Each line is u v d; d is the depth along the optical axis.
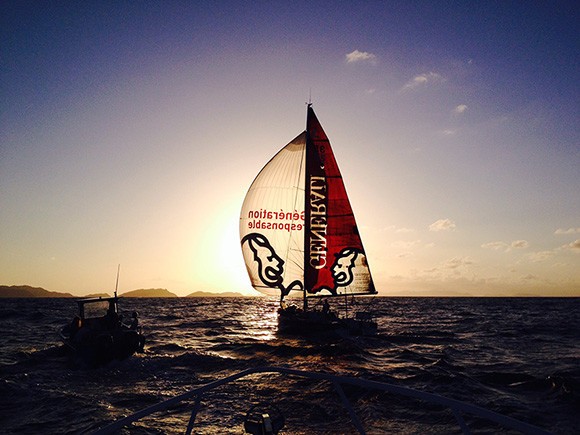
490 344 29.92
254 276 31.92
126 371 18.28
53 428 11.09
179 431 10.71
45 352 23.00
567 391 14.87
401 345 29.23
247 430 4.89
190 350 24.14
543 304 143.25
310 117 33.12
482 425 11.48
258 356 22.95
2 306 100.94
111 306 20.80
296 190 32.53
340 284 32.41
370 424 11.37
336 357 22.95
